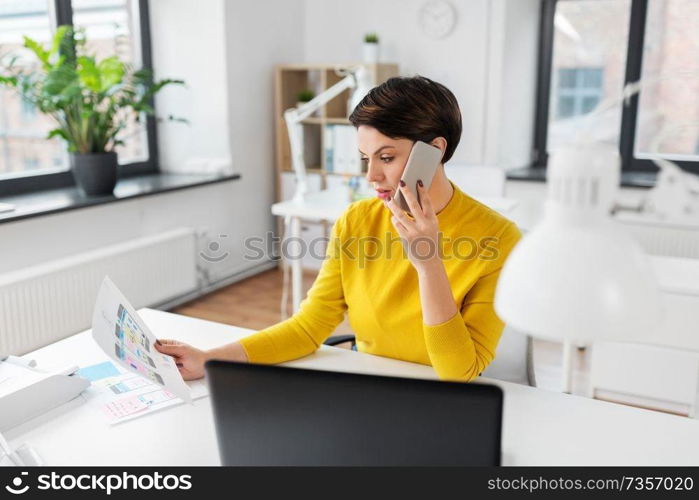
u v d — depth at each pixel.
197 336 1.61
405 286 1.40
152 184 3.81
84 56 3.24
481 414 0.78
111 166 3.41
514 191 4.19
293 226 3.20
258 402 0.83
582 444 1.11
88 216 3.35
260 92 4.47
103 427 1.17
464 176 3.30
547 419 1.19
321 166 4.80
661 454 1.08
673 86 4.09
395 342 1.44
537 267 0.60
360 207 1.47
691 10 3.95
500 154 4.25
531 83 4.50
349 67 4.22
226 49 4.10
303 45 4.81
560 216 0.62
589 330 0.58
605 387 2.43
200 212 4.12
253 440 0.85
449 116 1.24
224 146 4.25
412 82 1.23
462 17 4.18
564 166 0.61
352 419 0.81
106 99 3.64
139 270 3.48
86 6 3.77
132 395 1.29
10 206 2.96
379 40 4.53
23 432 1.15
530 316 0.60
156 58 4.30
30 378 1.23
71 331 3.12
